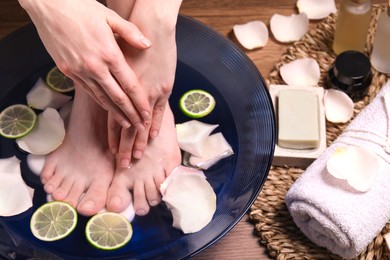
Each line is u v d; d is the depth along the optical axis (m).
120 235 0.79
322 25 0.99
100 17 0.67
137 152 0.80
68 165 0.85
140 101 0.70
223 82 0.90
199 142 0.85
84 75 0.68
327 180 0.78
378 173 0.78
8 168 0.84
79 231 0.80
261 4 1.03
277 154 0.86
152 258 0.77
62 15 0.66
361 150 0.80
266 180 0.86
